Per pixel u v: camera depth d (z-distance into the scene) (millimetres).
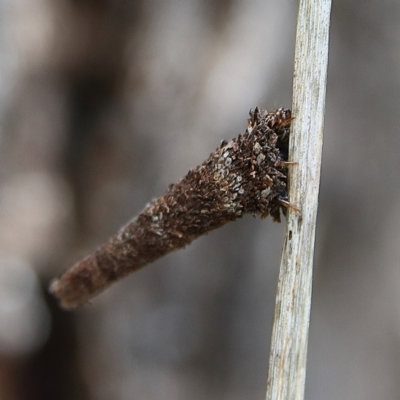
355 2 152
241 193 93
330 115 152
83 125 154
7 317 148
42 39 149
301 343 94
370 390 145
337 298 149
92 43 148
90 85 152
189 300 149
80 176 154
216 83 148
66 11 148
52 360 153
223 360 150
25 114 152
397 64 151
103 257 96
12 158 152
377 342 147
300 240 93
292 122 93
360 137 151
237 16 151
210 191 93
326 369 147
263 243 147
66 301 98
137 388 151
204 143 147
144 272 150
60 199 152
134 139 151
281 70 151
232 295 149
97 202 152
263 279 147
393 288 147
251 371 148
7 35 148
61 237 151
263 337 147
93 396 153
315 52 93
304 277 93
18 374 152
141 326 151
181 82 150
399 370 144
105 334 152
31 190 151
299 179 93
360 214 150
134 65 150
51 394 153
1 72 149
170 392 149
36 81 151
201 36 151
